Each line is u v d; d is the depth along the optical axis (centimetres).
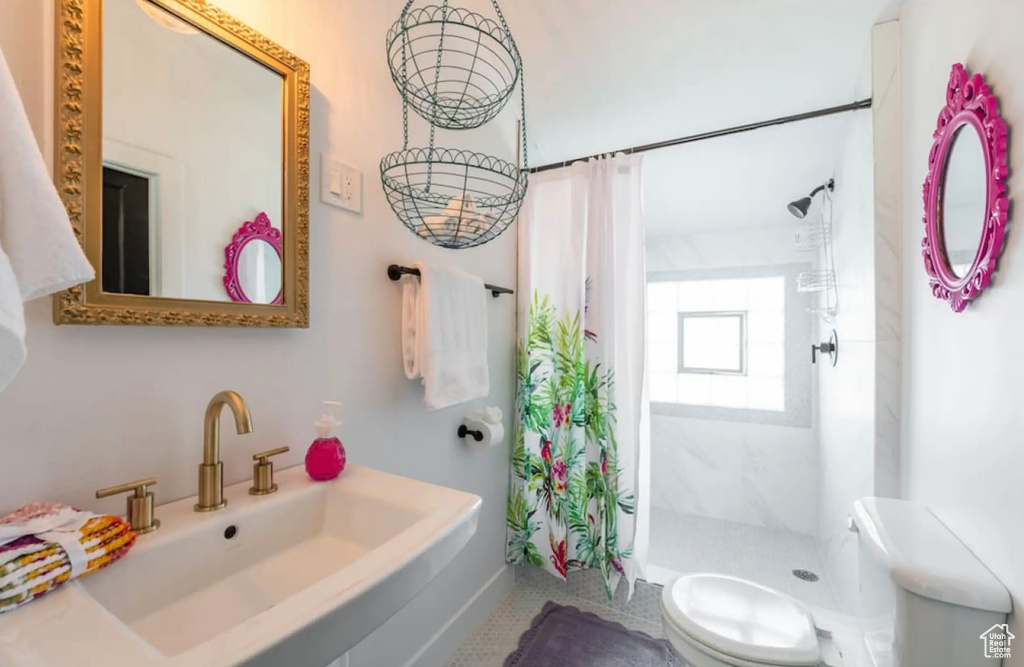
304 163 94
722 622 114
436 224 110
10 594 45
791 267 256
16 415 58
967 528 82
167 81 73
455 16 127
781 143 179
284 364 94
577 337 177
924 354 104
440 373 124
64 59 61
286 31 93
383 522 80
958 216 85
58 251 48
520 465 188
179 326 75
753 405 267
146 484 65
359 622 51
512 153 181
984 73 75
